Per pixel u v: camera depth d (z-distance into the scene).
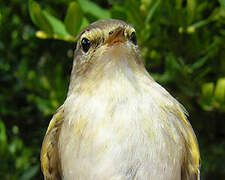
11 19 0.34
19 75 0.33
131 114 0.25
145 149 0.25
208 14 0.31
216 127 0.32
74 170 0.25
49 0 0.33
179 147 0.25
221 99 0.30
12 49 0.34
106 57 0.26
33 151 0.34
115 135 0.25
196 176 0.26
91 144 0.25
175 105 0.26
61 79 0.32
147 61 0.31
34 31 0.34
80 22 0.30
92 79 0.26
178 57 0.31
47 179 0.26
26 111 0.34
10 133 0.34
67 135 0.25
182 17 0.30
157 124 0.25
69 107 0.26
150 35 0.31
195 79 0.31
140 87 0.25
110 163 0.25
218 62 0.31
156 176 0.25
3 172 0.33
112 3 0.32
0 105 0.34
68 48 0.34
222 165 0.32
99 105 0.25
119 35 0.26
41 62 0.34
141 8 0.30
